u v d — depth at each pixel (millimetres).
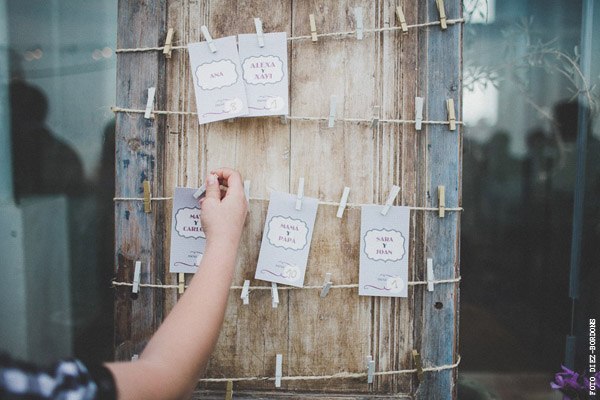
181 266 1068
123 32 1081
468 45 1323
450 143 1072
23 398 401
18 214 1317
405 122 1070
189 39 1076
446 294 1091
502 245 1360
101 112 1304
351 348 1101
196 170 1086
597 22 1290
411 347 1099
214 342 603
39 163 1314
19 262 1321
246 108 1032
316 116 1073
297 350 1102
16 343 1323
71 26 1289
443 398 1102
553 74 1320
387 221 1055
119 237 1097
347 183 1078
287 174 1079
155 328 1098
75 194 1316
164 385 515
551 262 1354
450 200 1076
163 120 1085
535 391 1371
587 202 1335
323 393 1108
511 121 1334
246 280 1078
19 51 1295
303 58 1066
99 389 446
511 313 1369
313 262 1083
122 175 1091
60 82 1300
